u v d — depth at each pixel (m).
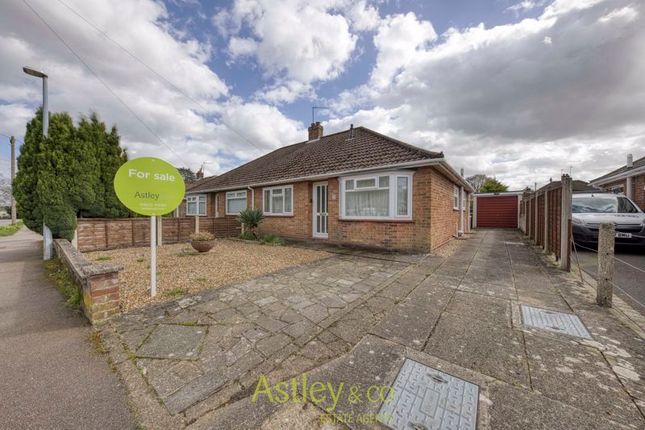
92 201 7.78
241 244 9.77
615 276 4.75
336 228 9.17
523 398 1.77
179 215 19.55
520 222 16.72
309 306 3.50
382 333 2.75
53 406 1.76
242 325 2.95
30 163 7.41
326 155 10.99
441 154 6.92
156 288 4.21
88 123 8.03
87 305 3.19
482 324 2.92
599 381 1.93
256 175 13.11
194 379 2.05
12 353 2.44
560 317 3.08
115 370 2.18
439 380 1.98
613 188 12.70
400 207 7.81
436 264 5.95
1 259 7.33
